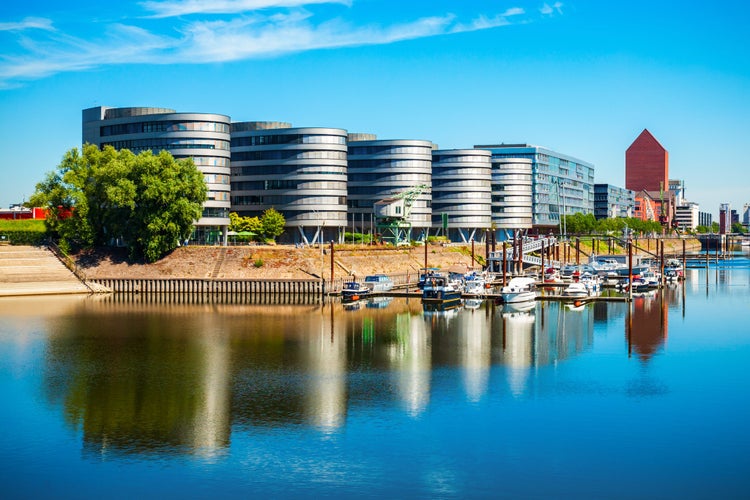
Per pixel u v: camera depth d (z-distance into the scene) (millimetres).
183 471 70688
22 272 195125
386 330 138875
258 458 73562
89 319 151125
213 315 157625
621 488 67062
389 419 84250
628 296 186250
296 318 153875
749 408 88125
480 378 101812
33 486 67875
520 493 66062
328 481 68375
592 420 83875
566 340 129000
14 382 100062
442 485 67562
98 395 94125
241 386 97812
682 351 119500
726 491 66562
